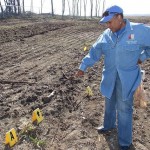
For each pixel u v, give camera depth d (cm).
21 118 275
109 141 243
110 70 222
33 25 1158
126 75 216
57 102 309
